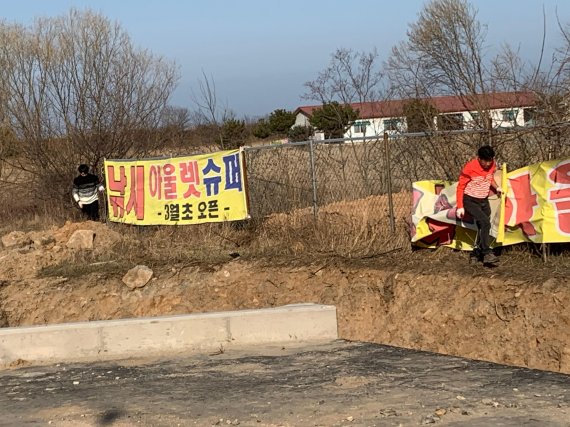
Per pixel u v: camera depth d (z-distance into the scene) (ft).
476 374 22.95
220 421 19.38
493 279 33.04
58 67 70.18
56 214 69.46
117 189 52.42
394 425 18.10
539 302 30.73
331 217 44.75
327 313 30.25
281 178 48.91
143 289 44.88
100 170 70.64
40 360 28.37
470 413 18.72
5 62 71.10
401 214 43.11
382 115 70.64
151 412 20.54
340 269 40.29
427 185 39.09
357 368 24.53
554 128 36.06
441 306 34.42
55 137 70.64
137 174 51.39
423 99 55.42
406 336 35.04
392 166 45.60
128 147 71.41
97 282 45.52
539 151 37.42
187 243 49.01
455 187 37.78
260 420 19.27
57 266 47.98
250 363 26.20
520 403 19.44
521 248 35.47
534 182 34.12
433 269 36.47
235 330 29.55
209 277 44.50
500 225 34.94
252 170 49.98
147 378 24.77
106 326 28.78
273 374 24.38
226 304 43.11
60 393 23.38
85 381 24.84
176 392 22.59
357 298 38.60
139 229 52.26
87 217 60.23
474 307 33.04
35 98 70.64
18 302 44.83
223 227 49.52
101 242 50.70
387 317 36.70
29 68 70.74
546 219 33.45
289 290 41.60
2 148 76.84
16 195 74.38
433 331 34.14
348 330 37.76
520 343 30.76
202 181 48.96
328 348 28.35
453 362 24.93
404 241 40.78
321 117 97.40
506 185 34.91
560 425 17.46
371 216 43.68
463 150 41.47
